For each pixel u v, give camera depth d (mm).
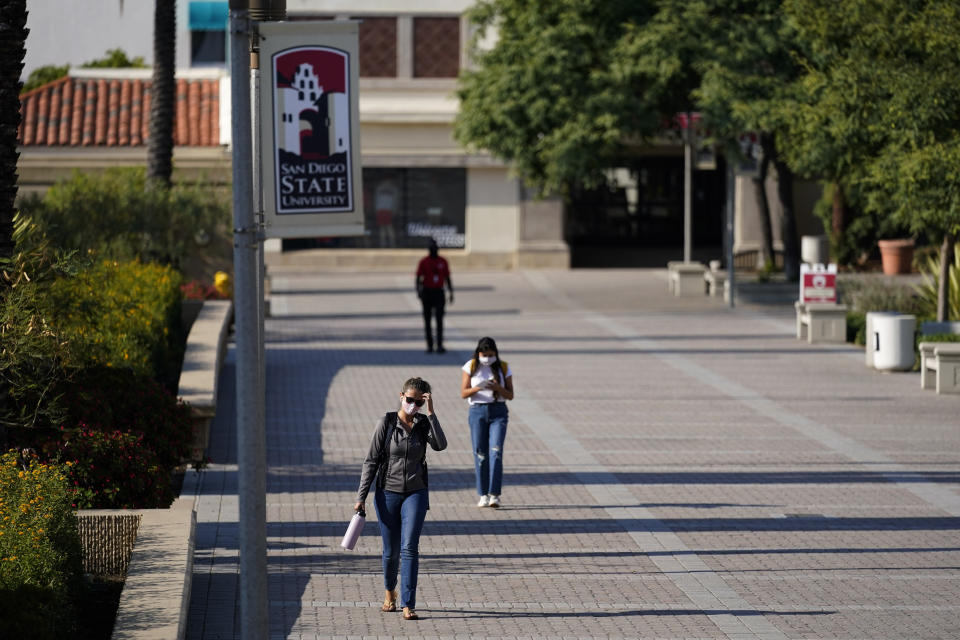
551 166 108000
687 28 105188
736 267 149125
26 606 25359
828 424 62500
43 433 40562
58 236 67125
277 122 25844
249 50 25547
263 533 26062
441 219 150250
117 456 39344
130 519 35344
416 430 33625
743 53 103938
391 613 34031
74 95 127625
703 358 84875
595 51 111688
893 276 133125
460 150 148375
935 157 72938
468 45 119812
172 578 29906
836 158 91875
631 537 42219
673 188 179000
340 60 26047
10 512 29500
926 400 69375
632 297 122062
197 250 99562
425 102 148625
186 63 151750
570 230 178250
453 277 142125
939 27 74625
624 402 68500
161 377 61500
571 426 61844
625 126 106875
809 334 91562
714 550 40719
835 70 80562
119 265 70625
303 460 53906
